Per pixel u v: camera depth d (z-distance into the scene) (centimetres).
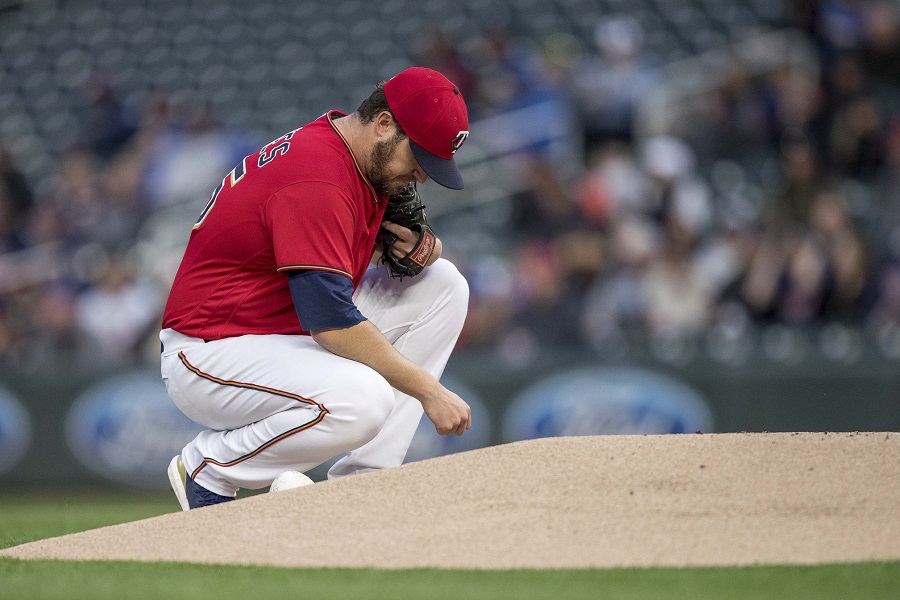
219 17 4406
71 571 965
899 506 1008
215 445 1223
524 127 3425
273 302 1199
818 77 3350
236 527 1061
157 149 3556
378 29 4269
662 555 945
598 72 3356
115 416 2853
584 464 1097
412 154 1171
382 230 1284
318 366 1166
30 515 1897
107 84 3912
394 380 1184
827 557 929
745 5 3988
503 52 3634
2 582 911
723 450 1106
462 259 3038
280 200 1141
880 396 2633
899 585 849
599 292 2848
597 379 2712
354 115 1195
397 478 1102
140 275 3166
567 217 2997
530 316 2847
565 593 832
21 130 4116
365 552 988
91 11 4472
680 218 2880
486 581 881
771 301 2797
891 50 3556
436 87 1163
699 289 2880
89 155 3800
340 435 1169
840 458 1083
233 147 3594
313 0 4397
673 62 3788
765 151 3356
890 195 3148
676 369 2689
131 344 3083
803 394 2662
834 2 3566
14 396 2889
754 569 903
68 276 3284
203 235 1204
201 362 1197
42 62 4356
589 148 3284
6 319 3253
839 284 2800
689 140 3375
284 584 879
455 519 1032
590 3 4100
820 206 2852
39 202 3622
